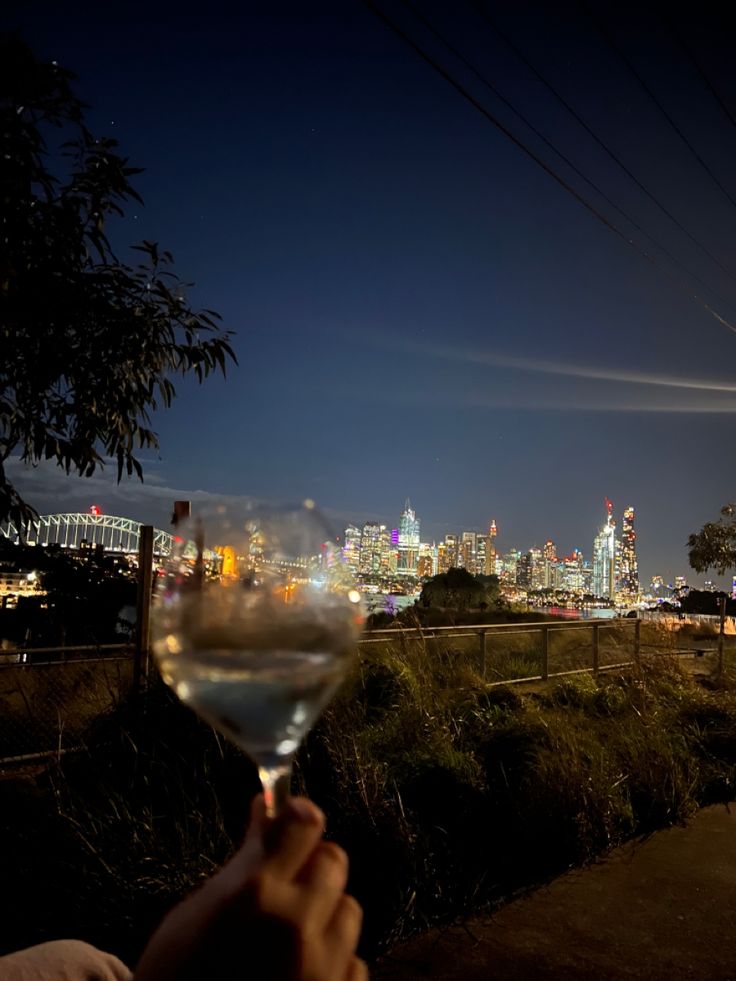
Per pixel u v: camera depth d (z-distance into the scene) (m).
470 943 3.12
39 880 2.76
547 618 13.83
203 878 2.88
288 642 0.55
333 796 3.55
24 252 3.91
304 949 0.47
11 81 3.66
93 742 3.93
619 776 4.81
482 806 4.10
